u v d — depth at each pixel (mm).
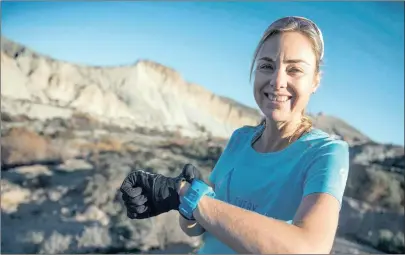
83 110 30266
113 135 20266
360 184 10719
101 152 16031
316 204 1200
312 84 1487
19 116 21969
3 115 21016
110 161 13672
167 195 1271
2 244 7062
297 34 1434
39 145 14500
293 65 1427
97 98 33594
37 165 13266
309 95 1469
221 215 1172
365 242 8312
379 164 13078
